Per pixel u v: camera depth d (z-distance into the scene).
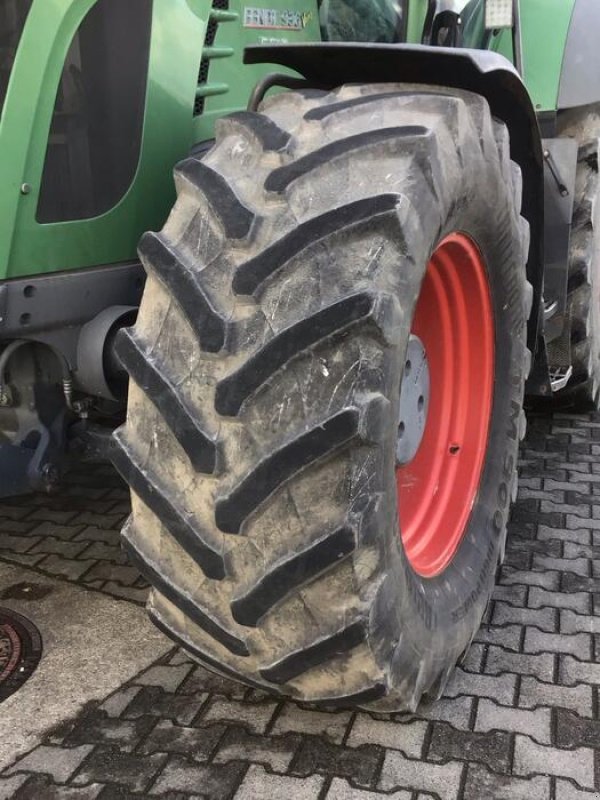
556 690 2.19
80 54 2.06
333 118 1.75
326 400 1.56
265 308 1.60
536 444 3.83
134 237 2.30
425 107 1.82
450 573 2.18
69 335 2.19
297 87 2.13
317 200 1.64
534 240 2.60
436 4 3.04
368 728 2.05
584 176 3.54
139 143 2.25
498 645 2.38
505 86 2.12
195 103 2.42
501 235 2.16
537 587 2.67
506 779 1.89
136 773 1.92
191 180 1.73
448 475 2.37
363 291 1.55
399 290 1.62
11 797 1.87
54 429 2.39
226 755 1.97
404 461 2.12
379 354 1.58
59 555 2.88
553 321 3.28
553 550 2.90
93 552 2.90
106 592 2.66
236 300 1.62
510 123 2.32
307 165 1.66
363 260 1.60
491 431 2.41
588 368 3.66
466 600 2.17
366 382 1.57
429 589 2.02
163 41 2.25
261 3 2.57
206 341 1.61
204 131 2.46
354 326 1.55
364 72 2.07
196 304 1.63
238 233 1.62
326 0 2.80
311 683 1.79
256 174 1.71
